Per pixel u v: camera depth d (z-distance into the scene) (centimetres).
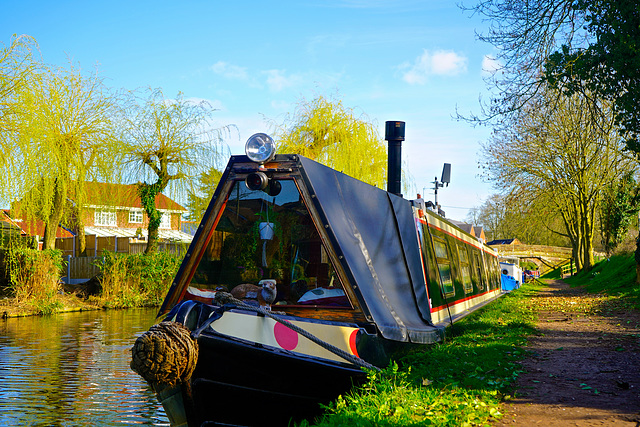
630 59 1206
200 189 3017
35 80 2273
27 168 2217
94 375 1073
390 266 736
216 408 536
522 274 5072
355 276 623
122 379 1038
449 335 1005
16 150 2198
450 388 610
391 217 788
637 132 1347
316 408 583
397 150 1291
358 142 2988
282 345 553
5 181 2159
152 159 3006
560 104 1484
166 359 470
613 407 549
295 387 563
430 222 990
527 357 859
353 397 572
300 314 629
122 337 1606
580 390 626
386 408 518
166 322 488
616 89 1307
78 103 2597
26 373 1091
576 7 1272
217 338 504
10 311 2177
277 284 638
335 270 620
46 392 937
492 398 576
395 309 699
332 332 587
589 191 4112
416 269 828
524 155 3919
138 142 2900
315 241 632
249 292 627
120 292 2766
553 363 804
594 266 4400
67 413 814
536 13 1317
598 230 5638
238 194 639
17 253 2342
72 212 2836
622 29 1191
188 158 2975
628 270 2969
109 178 2744
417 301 798
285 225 637
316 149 3078
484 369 724
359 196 720
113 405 859
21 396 909
